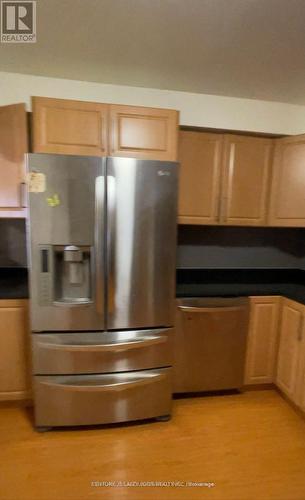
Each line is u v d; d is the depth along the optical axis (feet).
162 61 6.24
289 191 7.47
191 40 5.46
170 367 6.40
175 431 6.24
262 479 5.11
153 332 6.16
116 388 5.94
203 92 7.77
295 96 7.89
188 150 7.32
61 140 6.13
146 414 6.36
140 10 4.66
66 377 5.95
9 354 6.43
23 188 6.28
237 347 7.27
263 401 7.36
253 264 9.09
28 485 4.88
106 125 6.26
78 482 4.96
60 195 5.39
